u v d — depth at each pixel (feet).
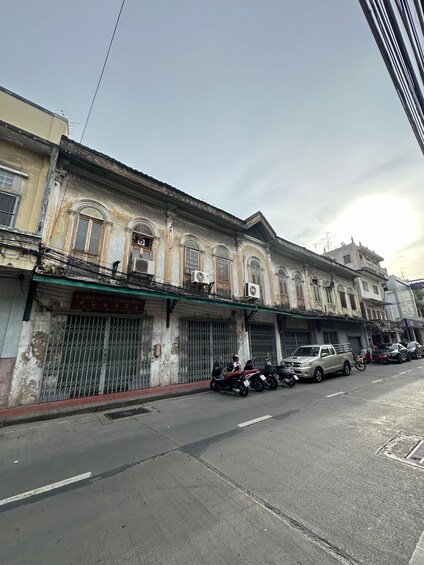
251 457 12.87
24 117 24.86
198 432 16.70
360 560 6.70
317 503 9.16
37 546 7.43
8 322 22.54
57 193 26.73
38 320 23.99
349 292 75.00
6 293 22.86
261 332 46.60
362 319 69.46
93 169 29.37
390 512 8.60
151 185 33.63
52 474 11.66
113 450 14.17
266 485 10.36
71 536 7.81
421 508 8.77
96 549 7.29
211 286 37.58
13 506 9.37
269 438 15.30
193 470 11.71
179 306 34.81
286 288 54.13
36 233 23.34
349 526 7.98
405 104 8.86
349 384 33.19
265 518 8.42
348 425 17.25
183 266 36.63
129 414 21.31
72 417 20.63
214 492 9.96
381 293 93.45
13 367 22.21
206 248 40.52
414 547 7.09
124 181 31.53
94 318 27.53
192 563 6.71
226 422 18.63
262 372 31.58
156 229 34.58
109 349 27.89
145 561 6.83
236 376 28.89
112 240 30.30
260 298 47.01
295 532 7.76
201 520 8.39
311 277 61.87
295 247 56.75
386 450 13.33
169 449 14.11
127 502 9.45
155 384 30.45
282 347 49.16
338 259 90.07
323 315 55.57
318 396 26.48
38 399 22.94
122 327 29.32
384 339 87.97
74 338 25.94
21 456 13.65
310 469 11.56
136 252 32.32
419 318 105.60
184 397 27.55
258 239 50.47
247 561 6.72
